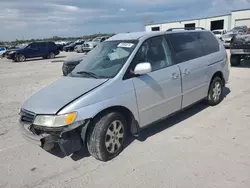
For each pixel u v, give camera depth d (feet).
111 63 12.09
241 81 25.49
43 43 76.64
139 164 10.48
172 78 13.23
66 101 9.98
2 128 15.66
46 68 49.14
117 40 13.66
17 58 71.15
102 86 10.56
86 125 9.95
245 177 9.07
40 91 11.89
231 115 15.52
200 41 16.31
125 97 11.03
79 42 113.60
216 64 16.96
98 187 9.14
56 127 9.47
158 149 11.69
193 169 9.80
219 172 9.48
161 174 9.64
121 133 11.36
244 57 35.88
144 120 12.18
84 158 11.37
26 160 11.49
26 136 10.36
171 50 13.82
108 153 10.79
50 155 11.86
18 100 22.94
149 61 12.48
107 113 10.71
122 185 9.14
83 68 13.01
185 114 16.20
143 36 12.96
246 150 11.04
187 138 12.66
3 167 10.94
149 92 12.08
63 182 9.61
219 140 12.19
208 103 17.35
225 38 67.72
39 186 9.46
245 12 123.65
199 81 15.48
